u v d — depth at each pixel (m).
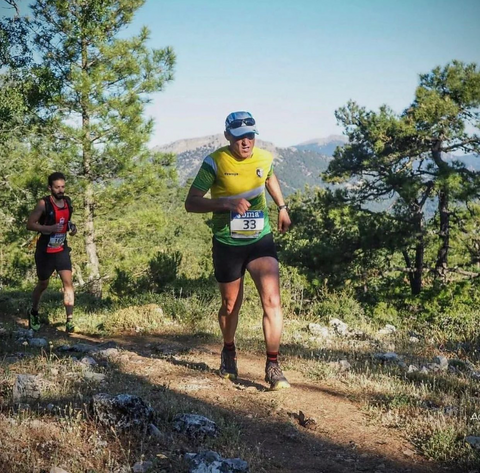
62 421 3.61
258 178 5.09
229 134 4.96
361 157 26.00
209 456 3.26
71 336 8.20
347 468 3.59
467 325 11.31
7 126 20.09
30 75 20.14
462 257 26.88
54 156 19.64
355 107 25.66
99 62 20.53
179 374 5.62
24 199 20.48
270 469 3.45
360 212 24.50
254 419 4.36
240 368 6.26
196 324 9.46
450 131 23.19
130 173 20.00
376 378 5.88
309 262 22.86
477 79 22.64
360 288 22.80
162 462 3.31
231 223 5.09
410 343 9.45
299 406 4.76
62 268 8.27
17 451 3.20
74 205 21.03
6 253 26.19
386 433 4.23
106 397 3.79
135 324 9.11
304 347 8.05
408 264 25.47
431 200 24.67
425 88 23.69
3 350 6.17
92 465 3.17
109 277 21.30
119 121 19.44
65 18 20.27
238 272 5.25
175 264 14.40
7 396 4.20
